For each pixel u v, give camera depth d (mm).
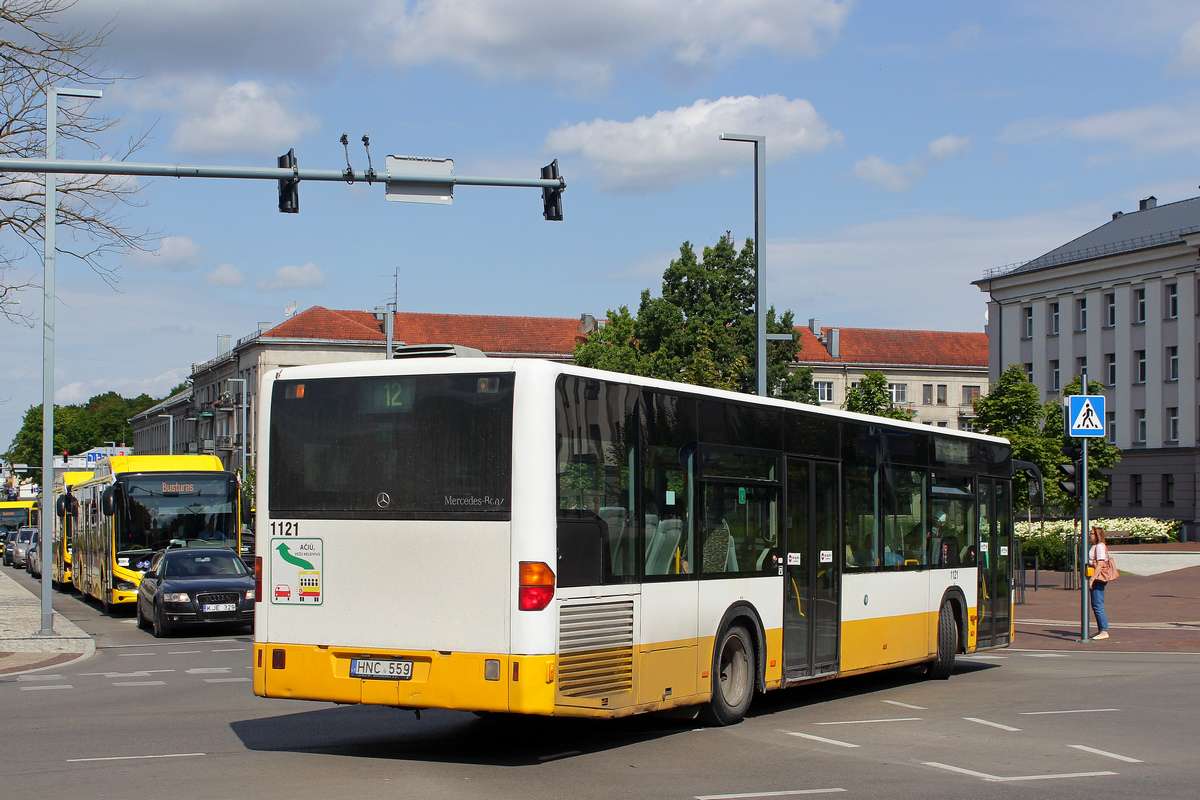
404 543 9195
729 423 11219
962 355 102688
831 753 9711
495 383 9062
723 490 11047
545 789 8148
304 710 12383
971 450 16500
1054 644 20609
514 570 8789
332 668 9383
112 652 19578
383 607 9227
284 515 9703
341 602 9398
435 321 96000
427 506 9156
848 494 13289
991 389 40250
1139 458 68062
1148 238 69250
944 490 15609
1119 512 69125
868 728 11102
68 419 167125
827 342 100250
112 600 26734
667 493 10227
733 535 11164
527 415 8914
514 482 8867
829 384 99438
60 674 16281
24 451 160375
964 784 8484
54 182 21969
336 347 86688
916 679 15359
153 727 11109
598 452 9430
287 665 9562
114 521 26719
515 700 8672
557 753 9641
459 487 9062
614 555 9500
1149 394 67625
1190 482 64812
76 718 11773
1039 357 75375
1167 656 18641
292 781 8391
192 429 115938
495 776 8633
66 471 41000
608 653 9359
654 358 57062
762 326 21547
